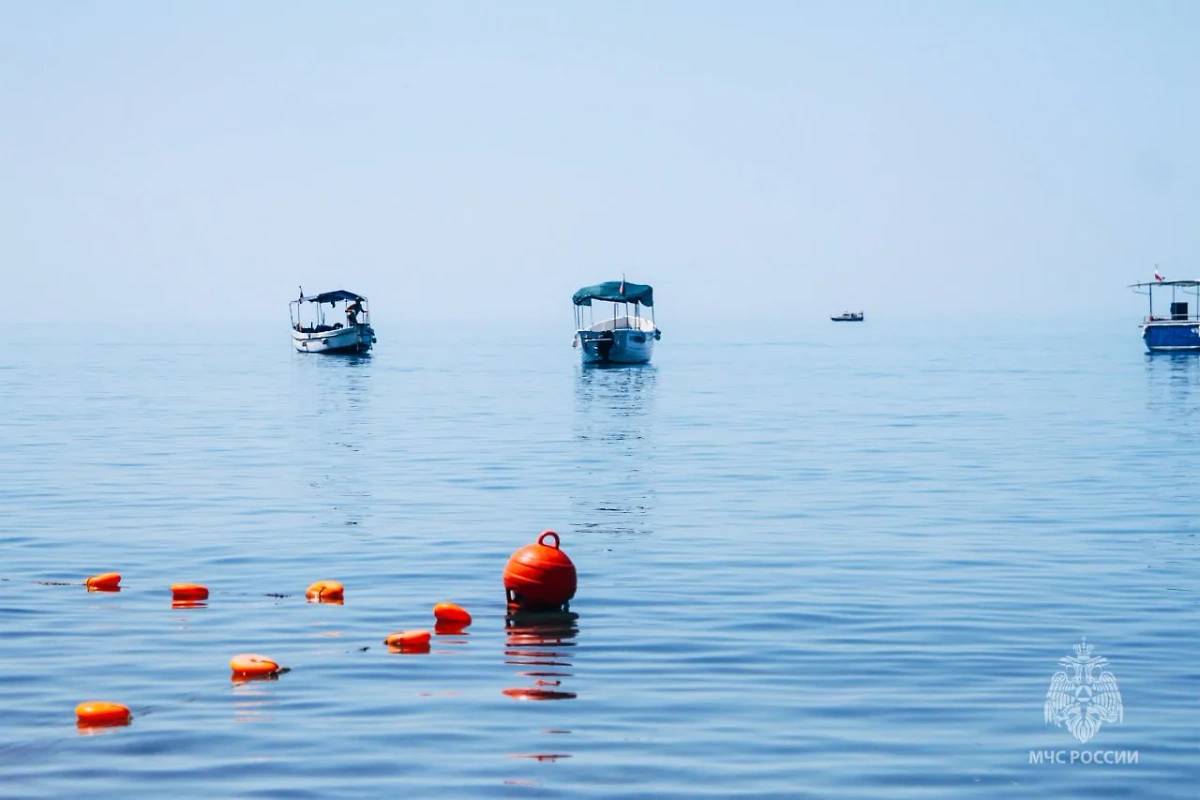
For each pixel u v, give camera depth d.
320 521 26.81
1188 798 11.62
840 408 59.78
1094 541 24.23
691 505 29.17
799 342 176.25
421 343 176.62
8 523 26.52
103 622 18.08
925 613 18.41
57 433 47.31
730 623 17.89
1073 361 109.94
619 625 17.84
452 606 18.25
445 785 11.88
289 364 108.19
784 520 26.97
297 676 15.41
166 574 21.42
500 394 69.44
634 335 92.00
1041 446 42.50
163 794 11.69
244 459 38.78
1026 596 19.45
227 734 13.28
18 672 15.55
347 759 12.55
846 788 11.83
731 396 67.94
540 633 17.44
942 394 69.38
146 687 14.95
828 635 17.17
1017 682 15.03
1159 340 101.44
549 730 13.38
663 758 12.57
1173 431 47.44
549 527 26.06
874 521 26.78
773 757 12.61
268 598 19.67
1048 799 11.60
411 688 14.89
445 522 26.69
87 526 26.16
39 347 160.75
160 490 31.66
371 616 18.52
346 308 112.75
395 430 48.69
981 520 26.88
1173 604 18.88
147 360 118.31
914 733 13.29
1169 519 26.83
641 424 51.38
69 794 11.70
